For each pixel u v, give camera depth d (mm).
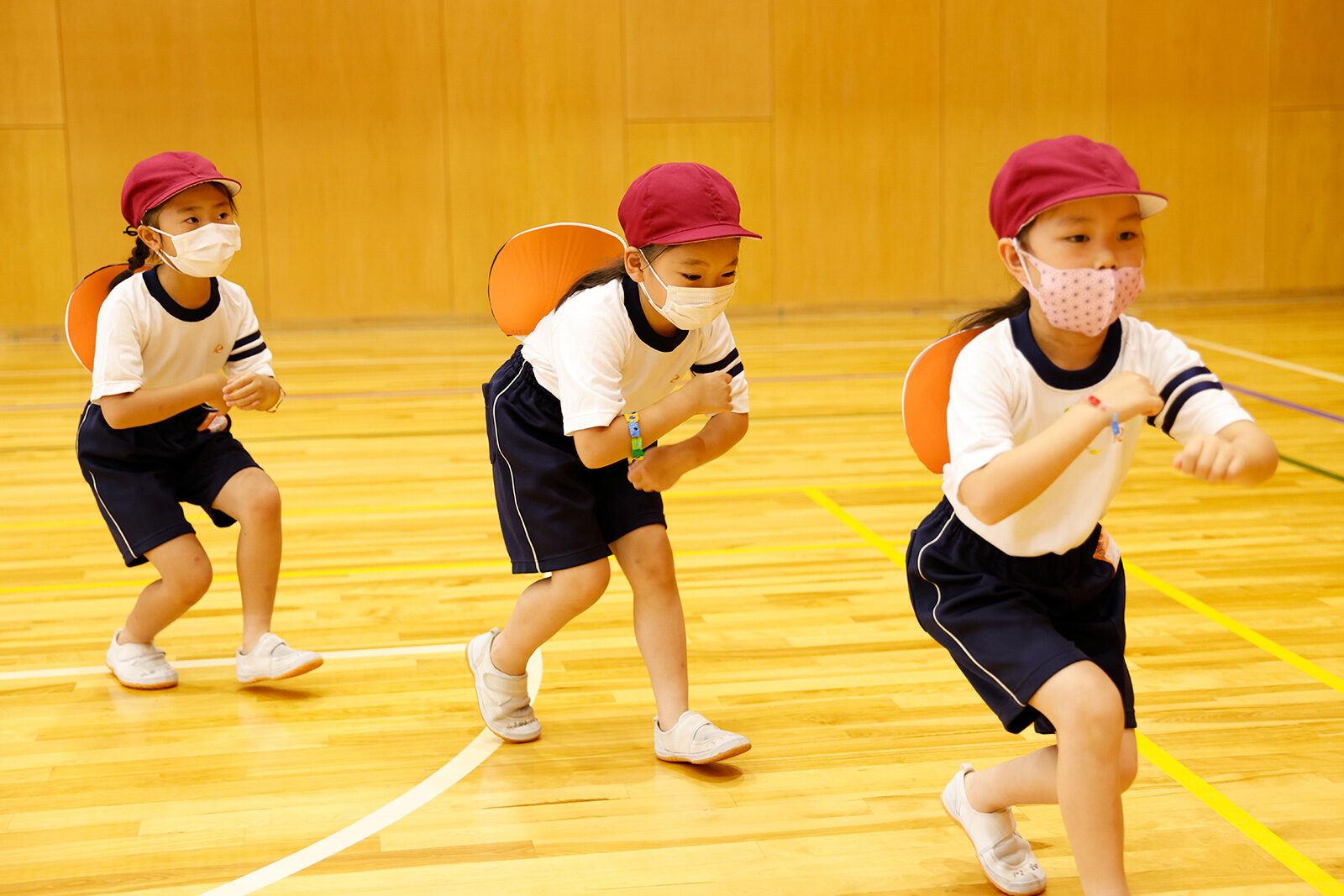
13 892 2602
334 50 11570
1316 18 12602
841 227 12469
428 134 11820
